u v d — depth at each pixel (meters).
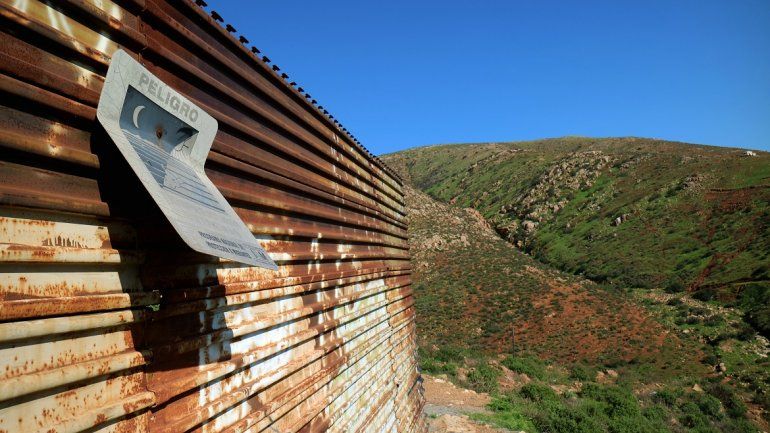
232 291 3.05
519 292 43.06
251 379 3.24
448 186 99.38
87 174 2.15
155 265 2.49
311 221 4.80
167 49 2.75
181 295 2.58
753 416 23.83
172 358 2.55
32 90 1.92
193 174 2.69
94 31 2.27
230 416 2.97
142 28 2.60
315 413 4.10
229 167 3.32
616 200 63.84
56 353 1.87
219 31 3.30
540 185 76.44
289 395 3.68
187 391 2.60
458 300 42.22
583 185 72.00
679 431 18.70
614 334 35.12
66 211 2.00
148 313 2.35
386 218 8.12
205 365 2.80
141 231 2.40
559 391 22.34
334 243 5.43
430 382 17.98
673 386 27.19
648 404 22.55
